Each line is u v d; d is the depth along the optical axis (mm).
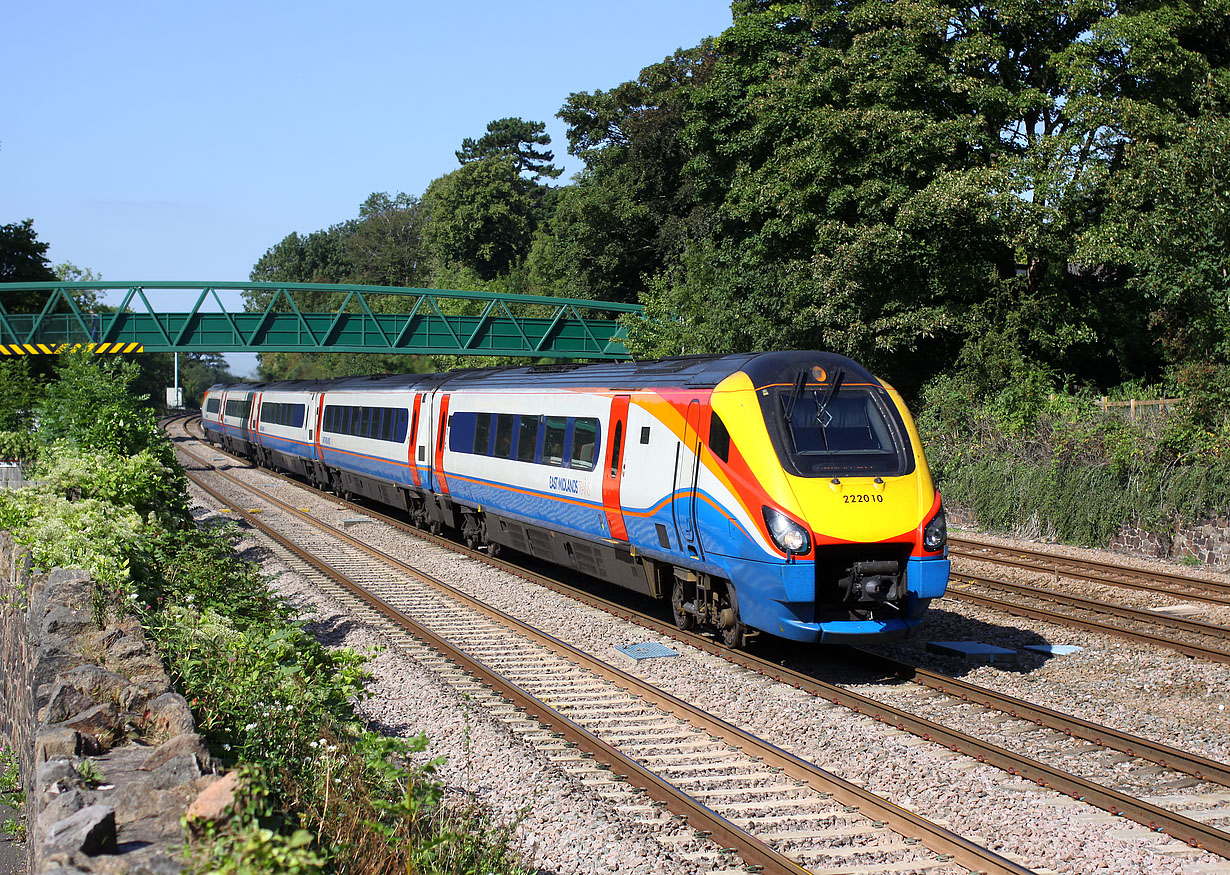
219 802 4258
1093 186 22391
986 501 21219
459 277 65812
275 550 17953
